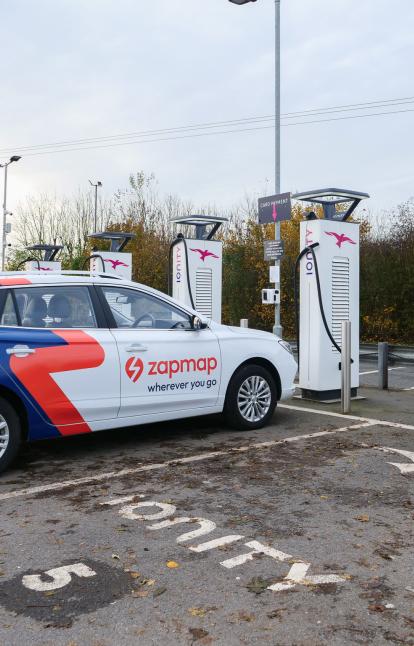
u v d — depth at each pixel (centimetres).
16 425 569
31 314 589
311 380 918
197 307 1169
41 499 508
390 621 320
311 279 906
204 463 601
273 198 1308
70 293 619
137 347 638
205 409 700
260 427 748
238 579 366
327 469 577
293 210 2389
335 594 347
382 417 812
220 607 336
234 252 2491
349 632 311
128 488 531
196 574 373
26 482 552
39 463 611
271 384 755
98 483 546
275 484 535
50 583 365
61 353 589
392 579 364
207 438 701
